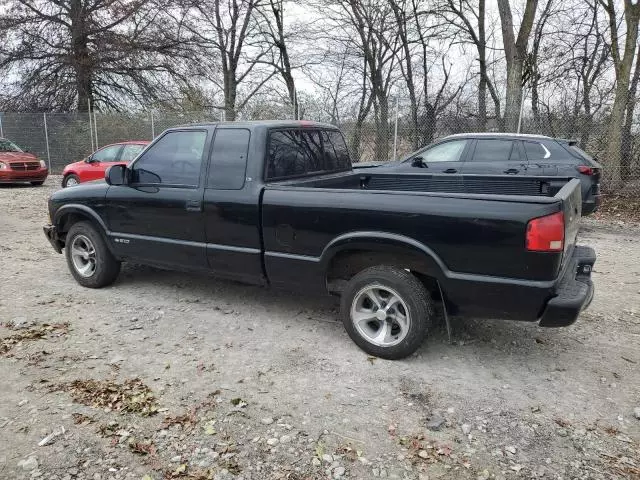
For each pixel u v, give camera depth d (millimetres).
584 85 16328
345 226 3936
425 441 3002
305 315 4902
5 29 21625
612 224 10094
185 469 2752
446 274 3627
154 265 5203
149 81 22875
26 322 4676
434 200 3633
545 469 2771
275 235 4285
